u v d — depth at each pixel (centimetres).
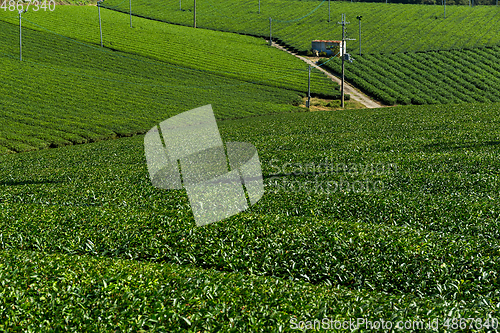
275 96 7819
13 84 6925
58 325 836
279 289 985
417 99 7694
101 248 1401
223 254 1312
